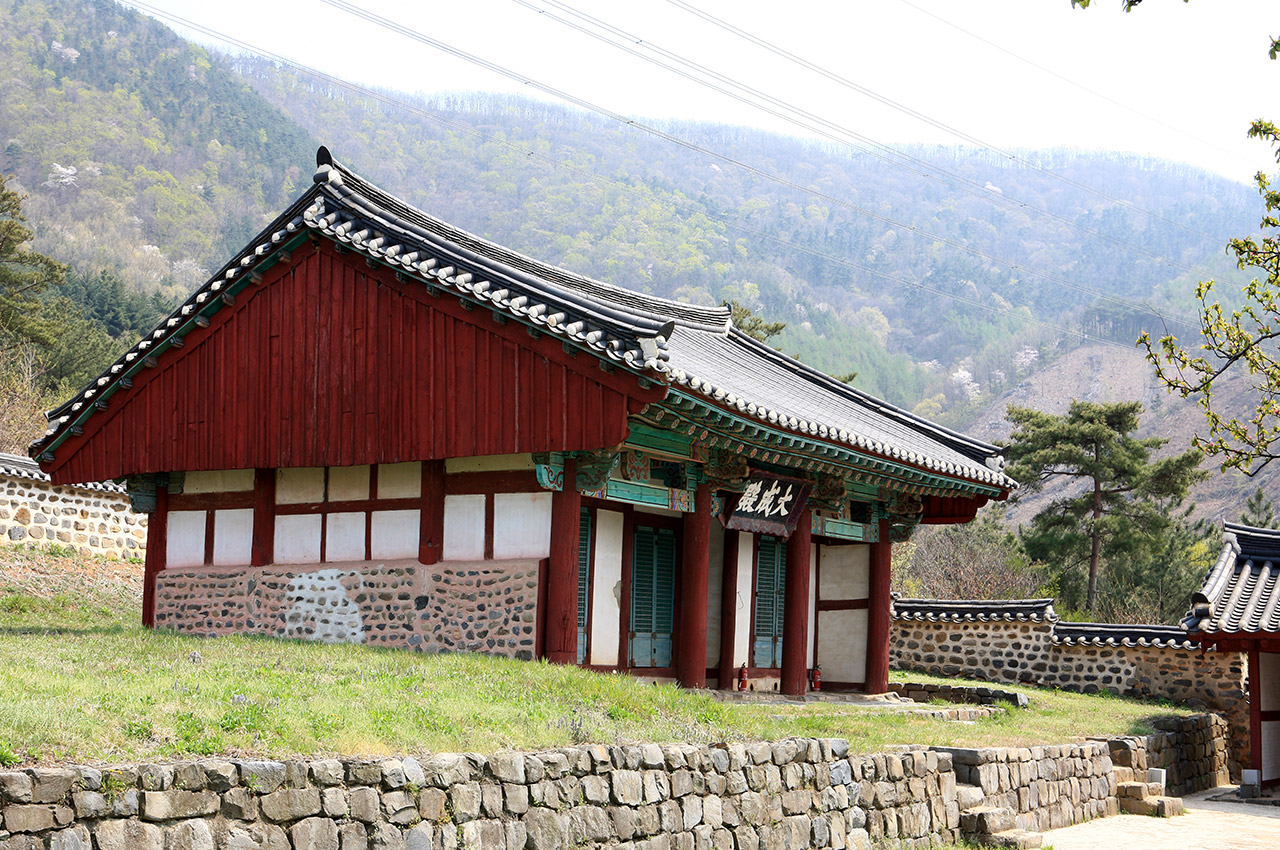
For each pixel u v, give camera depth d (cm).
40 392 4347
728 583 2072
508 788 912
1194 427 10300
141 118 13362
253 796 760
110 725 825
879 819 1261
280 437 1770
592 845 964
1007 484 2395
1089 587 4378
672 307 2462
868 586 2391
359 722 956
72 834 673
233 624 1855
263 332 1814
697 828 1061
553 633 1570
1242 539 2150
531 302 1548
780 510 2027
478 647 1611
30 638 1455
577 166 18025
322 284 1766
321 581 1777
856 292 17275
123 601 2503
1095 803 1641
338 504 1820
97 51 13962
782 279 16350
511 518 1647
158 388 1914
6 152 11850
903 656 2955
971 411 14475
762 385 2100
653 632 1969
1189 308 14525
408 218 1894
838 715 1772
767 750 1157
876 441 1939
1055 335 15700
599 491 1639
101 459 1959
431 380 1645
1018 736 1702
